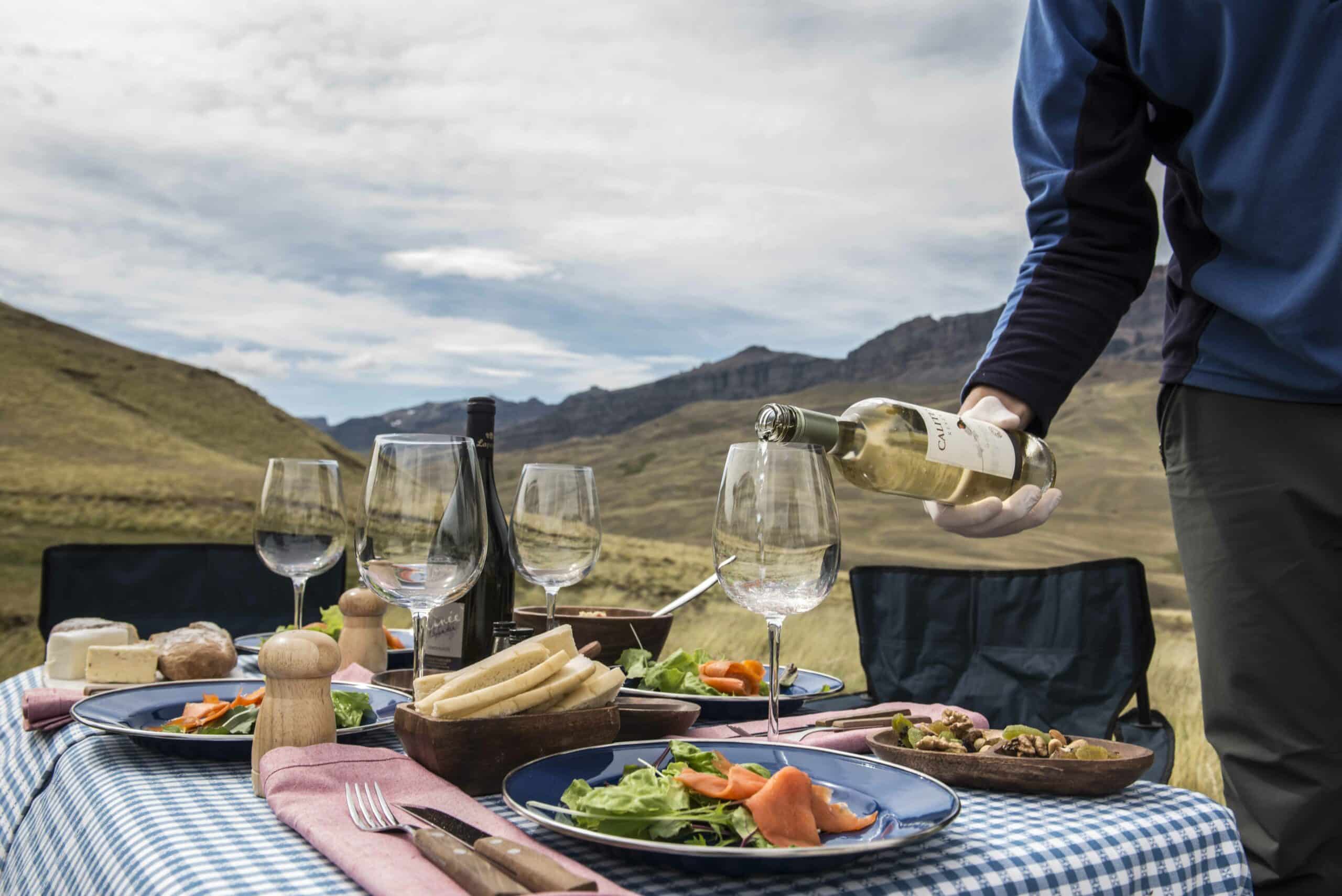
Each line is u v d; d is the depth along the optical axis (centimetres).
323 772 80
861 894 66
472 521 98
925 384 12375
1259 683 126
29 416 5397
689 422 10775
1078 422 8000
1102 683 191
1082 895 74
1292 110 122
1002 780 93
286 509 148
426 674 146
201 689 120
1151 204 136
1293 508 126
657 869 70
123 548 240
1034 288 136
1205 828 87
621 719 104
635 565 2503
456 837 66
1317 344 124
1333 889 120
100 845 77
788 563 97
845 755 89
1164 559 4975
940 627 211
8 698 140
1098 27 135
